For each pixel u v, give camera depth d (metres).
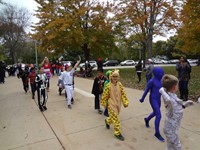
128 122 5.06
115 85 4.32
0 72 15.54
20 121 5.50
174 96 2.94
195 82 12.46
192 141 3.87
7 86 13.60
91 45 21.17
